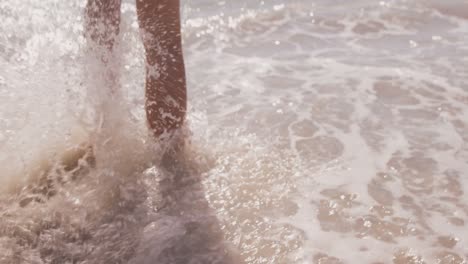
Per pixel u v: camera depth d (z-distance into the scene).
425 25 4.05
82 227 2.13
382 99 3.11
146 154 2.47
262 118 2.90
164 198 2.29
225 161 2.53
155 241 2.06
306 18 4.21
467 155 2.61
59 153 2.43
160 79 2.36
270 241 2.08
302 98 3.12
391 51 3.68
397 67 3.46
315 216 2.22
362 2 4.47
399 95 3.15
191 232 2.11
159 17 2.29
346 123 2.88
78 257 1.99
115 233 2.10
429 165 2.54
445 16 4.18
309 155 2.61
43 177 2.34
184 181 2.39
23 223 2.13
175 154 2.50
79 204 2.23
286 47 3.77
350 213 2.23
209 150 2.60
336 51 3.70
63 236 2.09
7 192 2.26
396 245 2.06
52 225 2.13
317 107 3.03
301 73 3.40
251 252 2.02
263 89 3.21
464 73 3.36
